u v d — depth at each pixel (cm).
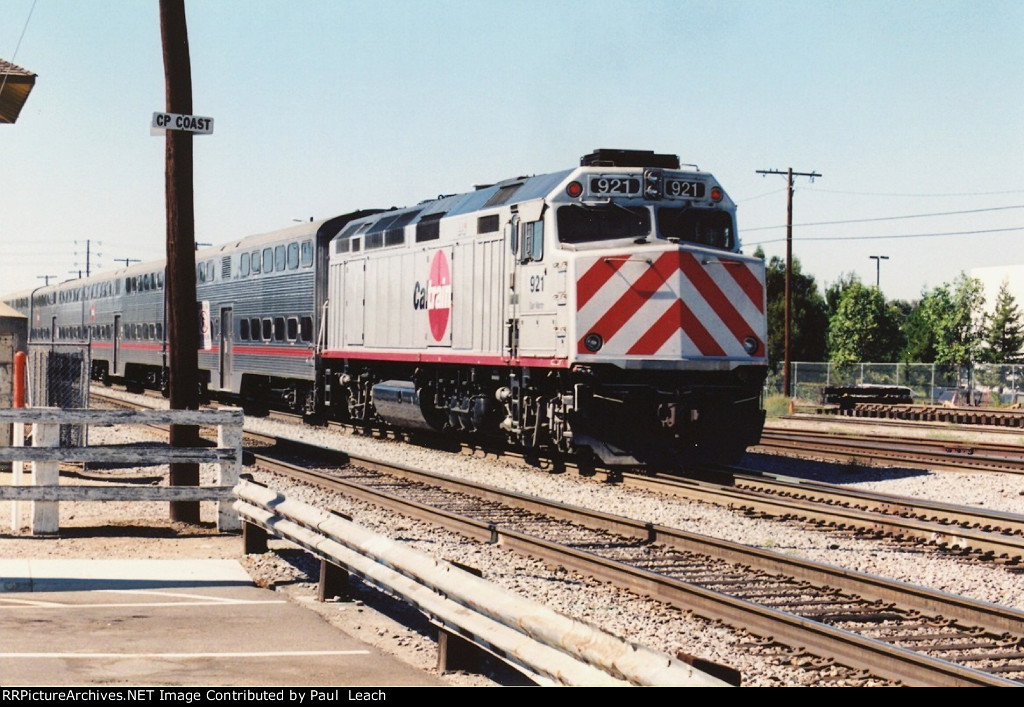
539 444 2325
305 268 3462
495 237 2392
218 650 953
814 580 1270
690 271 2162
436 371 2734
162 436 3155
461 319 2536
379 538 1041
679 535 1497
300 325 3509
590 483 2191
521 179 2470
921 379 6094
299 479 2231
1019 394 5606
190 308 1733
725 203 2278
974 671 869
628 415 2142
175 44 1662
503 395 2405
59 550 1427
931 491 2153
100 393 5253
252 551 1446
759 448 2984
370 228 3083
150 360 4975
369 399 3164
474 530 1597
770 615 1055
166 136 1709
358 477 2278
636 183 2212
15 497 1508
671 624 1102
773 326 8181
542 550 1432
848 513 1680
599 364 2119
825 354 8906
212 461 1590
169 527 1616
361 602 1189
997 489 2155
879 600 1180
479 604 829
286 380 3919
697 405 2147
